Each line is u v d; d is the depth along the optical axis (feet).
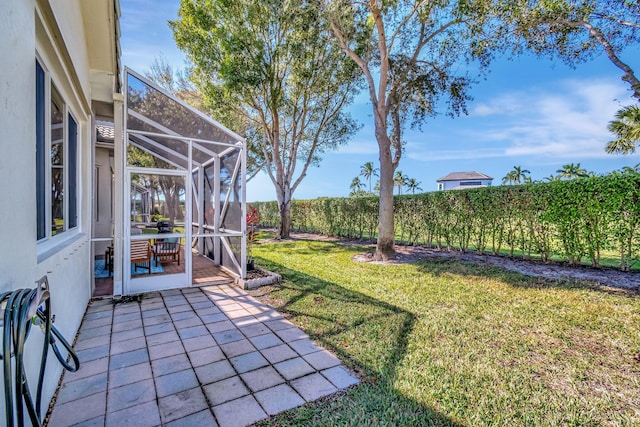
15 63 5.17
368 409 7.39
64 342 5.29
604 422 6.88
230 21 33.76
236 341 11.26
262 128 45.44
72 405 7.61
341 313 13.96
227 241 22.11
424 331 11.84
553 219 22.18
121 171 16.69
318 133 44.47
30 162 5.83
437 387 8.21
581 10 20.45
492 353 10.09
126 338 11.56
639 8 19.40
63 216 10.65
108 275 20.98
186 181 18.51
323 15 26.73
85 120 14.67
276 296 16.81
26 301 4.11
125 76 16.38
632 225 18.60
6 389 3.70
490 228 27.09
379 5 25.36
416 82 30.76
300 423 6.97
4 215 4.74
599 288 16.58
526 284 17.92
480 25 22.62
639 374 8.80
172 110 17.53
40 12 6.91
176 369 9.33
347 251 33.14
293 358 9.96
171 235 18.54
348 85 40.45
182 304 15.56
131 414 7.30
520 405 7.47
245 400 7.82
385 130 28.30
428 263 24.99
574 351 10.19
